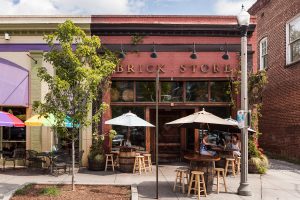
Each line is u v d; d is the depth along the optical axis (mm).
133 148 13859
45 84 15062
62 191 10227
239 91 15453
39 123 12977
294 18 17906
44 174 13203
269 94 20984
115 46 15336
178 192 10438
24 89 15070
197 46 15508
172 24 15320
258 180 12508
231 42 15602
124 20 15328
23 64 15219
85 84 10039
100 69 10430
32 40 15203
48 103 10281
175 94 15898
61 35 10203
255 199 9742
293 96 17906
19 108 15305
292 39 18281
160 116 16719
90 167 14195
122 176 12945
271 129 20688
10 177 12516
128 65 15352
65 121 10461
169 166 15234
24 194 9805
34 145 15133
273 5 20484
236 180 12438
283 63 19094
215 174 12805
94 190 10453
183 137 16500
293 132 17891
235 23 15461
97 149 14383
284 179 12758
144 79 15594
